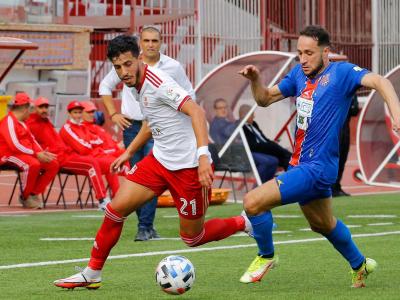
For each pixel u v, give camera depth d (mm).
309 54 16422
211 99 37594
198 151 16000
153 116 16766
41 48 50188
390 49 65188
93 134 34188
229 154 37156
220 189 35781
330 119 16406
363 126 41562
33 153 33438
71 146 33688
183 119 16734
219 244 23875
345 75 16328
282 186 16516
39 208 33969
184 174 16812
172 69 23750
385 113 41156
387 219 29812
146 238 24734
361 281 17359
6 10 49781
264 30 58156
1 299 16328
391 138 41375
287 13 59562
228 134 37188
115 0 54406
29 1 50781
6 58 48938
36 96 50094
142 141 18875
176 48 54812
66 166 33688
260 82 17219
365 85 16156
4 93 48156
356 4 63688
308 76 16625
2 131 33250
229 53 57188
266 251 17672
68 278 17047
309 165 16500
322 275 18875
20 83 49812
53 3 52094
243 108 37344
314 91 16500
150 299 16234
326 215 16984
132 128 24625
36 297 16500
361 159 41875
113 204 16859
